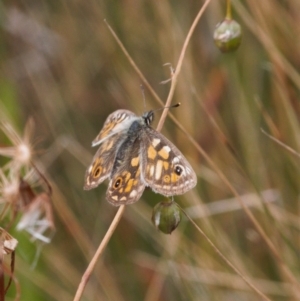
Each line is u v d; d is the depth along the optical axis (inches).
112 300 37.0
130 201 31.1
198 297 36.2
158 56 38.6
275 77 36.4
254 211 36.9
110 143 32.0
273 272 36.2
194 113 37.7
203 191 37.4
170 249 36.6
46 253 36.5
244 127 37.2
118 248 37.9
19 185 30.5
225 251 36.3
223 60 37.8
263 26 35.9
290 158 36.6
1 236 30.3
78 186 38.6
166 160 31.1
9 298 35.4
